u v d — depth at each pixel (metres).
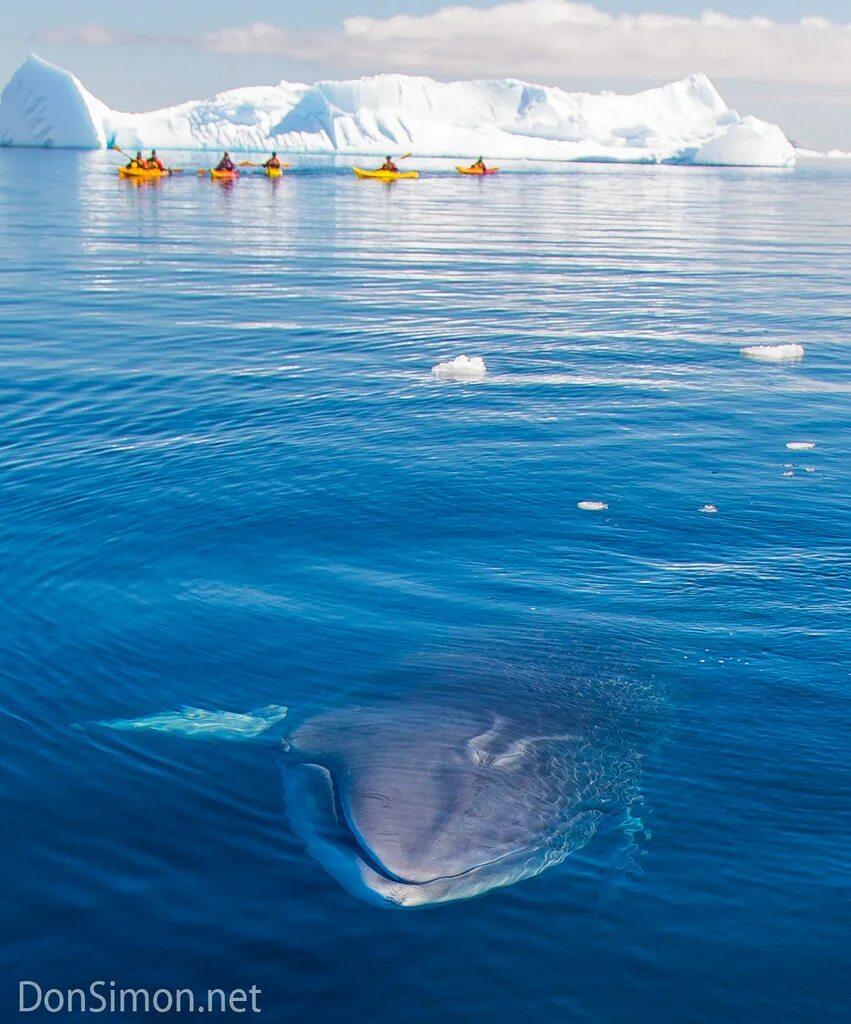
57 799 5.73
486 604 8.40
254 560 9.28
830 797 5.89
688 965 4.64
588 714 6.61
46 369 16.38
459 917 4.89
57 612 8.18
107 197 56.59
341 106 160.50
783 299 25.41
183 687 7.02
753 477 11.87
